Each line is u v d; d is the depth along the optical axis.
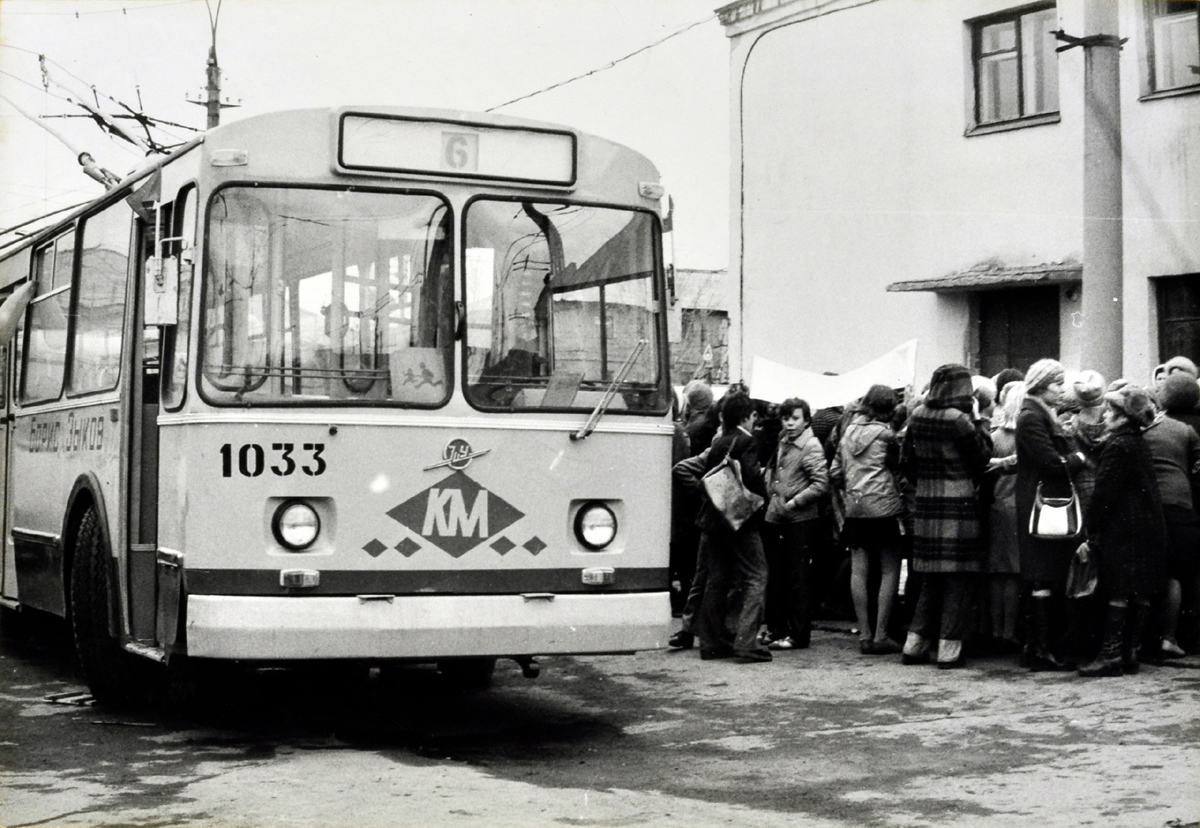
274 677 10.35
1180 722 7.91
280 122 7.61
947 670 10.00
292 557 7.34
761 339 20.98
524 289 7.83
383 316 7.59
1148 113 16.39
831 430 12.94
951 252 18.59
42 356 11.15
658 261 8.21
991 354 18.34
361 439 7.45
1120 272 13.07
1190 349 16.27
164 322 7.76
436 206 7.74
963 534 9.98
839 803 6.38
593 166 8.09
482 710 9.02
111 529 8.88
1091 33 13.02
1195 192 16.05
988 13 18.08
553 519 7.73
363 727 8.48
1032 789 6.53
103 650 8.98
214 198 7.55
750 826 5.96
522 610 7.59
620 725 8.48
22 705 9.32
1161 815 5.97
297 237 7.57
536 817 6.11
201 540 7.38
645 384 8.05
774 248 20.75
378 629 7.35
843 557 12.78
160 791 6.69
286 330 7.50
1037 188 17.61
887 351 19.45
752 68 20.80
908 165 19.08
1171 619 9.95
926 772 6.99
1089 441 10.02
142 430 8.60
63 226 10.76
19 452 11.67
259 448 7.38
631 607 7.83
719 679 10.00
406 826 5.96
